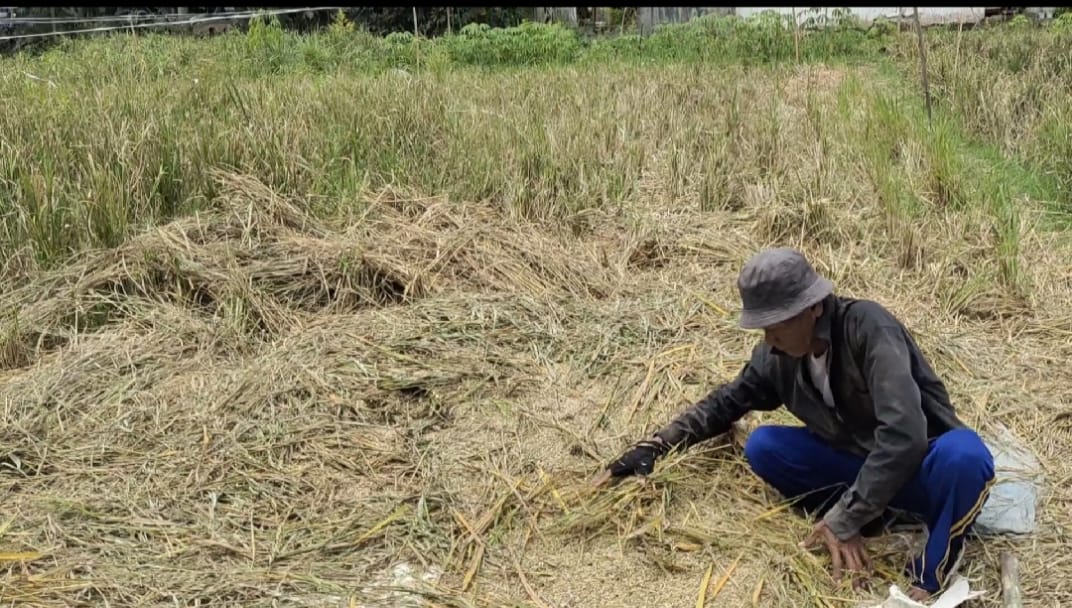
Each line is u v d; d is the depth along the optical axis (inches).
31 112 250.5
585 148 250.7
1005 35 435.2
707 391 142.9
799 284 97.7
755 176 238.8
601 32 666.8
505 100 324.2
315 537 115.5
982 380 144.6
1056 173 239.6
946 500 100.7
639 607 105.3
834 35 499.5
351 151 240.5
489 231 192.7
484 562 112.2
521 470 127.0
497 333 158.7
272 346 156.9
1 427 135.7
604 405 140.6
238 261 177.8
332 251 179.3
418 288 175.3
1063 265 187.8
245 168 215.9
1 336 158.6
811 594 104.0
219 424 136.2
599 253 193.9
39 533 115.7
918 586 103.4
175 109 265.3
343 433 134.9
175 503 121.2
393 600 105.8
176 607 104.2
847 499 103.0
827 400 105.5
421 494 122.0
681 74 394.3
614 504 118.4
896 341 99.5
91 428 137.3
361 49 499.2
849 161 241.3
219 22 668.7
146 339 159.3
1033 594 104.1
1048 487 120.3
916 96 352.5
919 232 193.5
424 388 144.6
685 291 177.3
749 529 114.8
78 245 187.0
